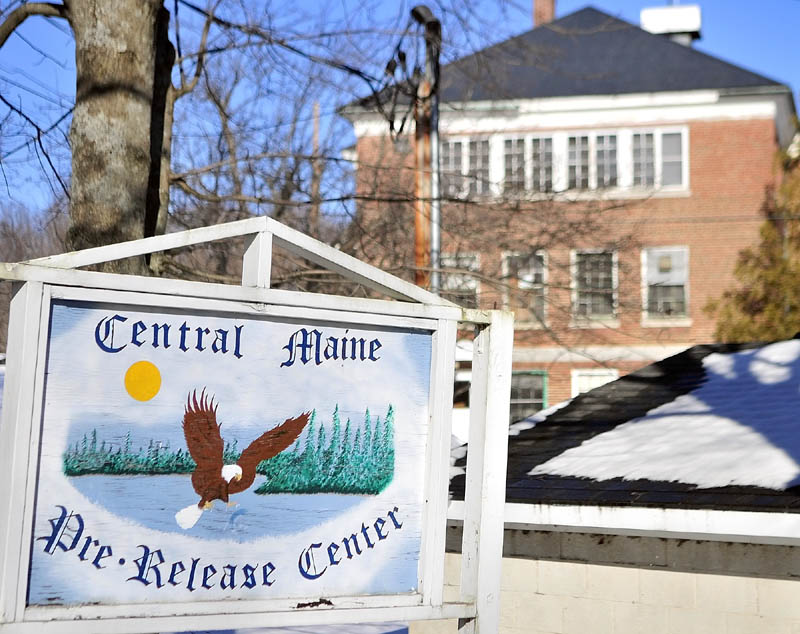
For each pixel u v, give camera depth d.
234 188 17.97
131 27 7.79
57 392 3.25
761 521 5.94
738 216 27.83
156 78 9.12
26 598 3.14
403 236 18.59
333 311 3.61
